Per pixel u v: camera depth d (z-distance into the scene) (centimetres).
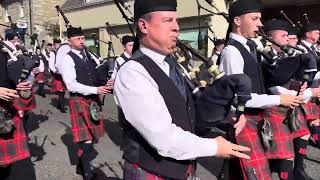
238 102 178
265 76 268
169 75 168
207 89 173
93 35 582
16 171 416
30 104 498
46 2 1998
